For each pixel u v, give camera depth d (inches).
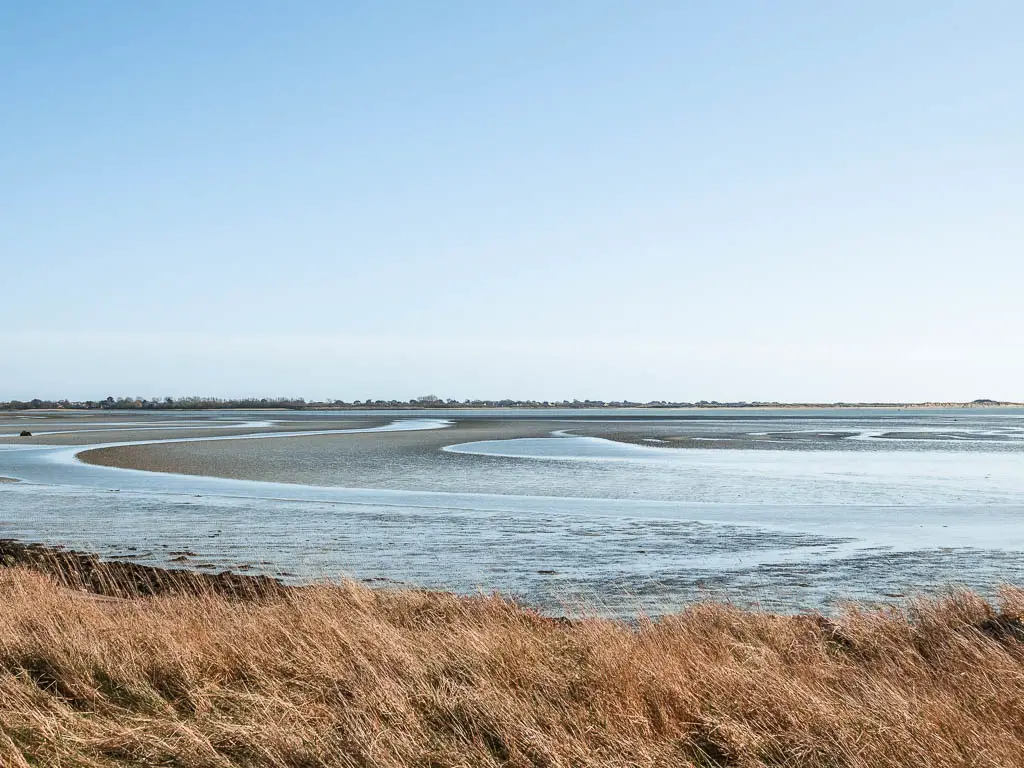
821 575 677.3
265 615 397.4
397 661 314.7
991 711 276.5
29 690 292.2
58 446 2426.2
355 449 2268.7
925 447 2454.5
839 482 1419.8
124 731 257.4
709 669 302.2
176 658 318.0
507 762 243.8
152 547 808.9
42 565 718.5
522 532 892.6
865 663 362.3
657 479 1470.2
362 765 241.0
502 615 435.8
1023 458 1987.0
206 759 242.5
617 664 303.7
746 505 1122.0
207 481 1437.0
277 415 7716.5
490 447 2364.7
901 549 796.6
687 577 669.3
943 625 415.8
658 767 238.2
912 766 235.3
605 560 741.3
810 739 249.0
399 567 711.1
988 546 813.2
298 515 1018.1
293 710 269.3
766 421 5565.9
